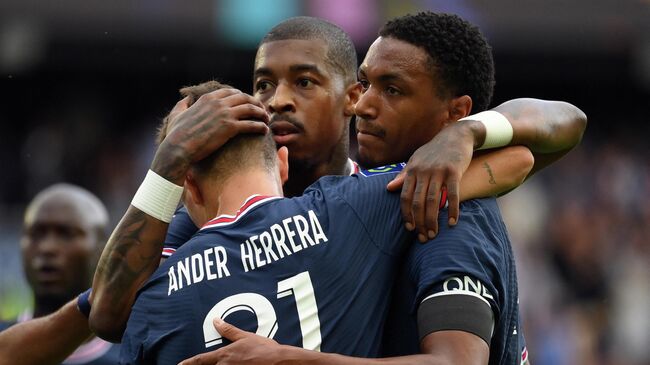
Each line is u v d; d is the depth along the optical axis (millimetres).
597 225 45750
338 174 12492
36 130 50094
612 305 42594
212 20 44438
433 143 9977
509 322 10141
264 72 12141
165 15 44438
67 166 49406
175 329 9680
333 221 9891
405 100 10453
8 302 32281
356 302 9688
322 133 12133
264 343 9234
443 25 10555
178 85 50281
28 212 19047
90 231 18812
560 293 43031
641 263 44438
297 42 12062
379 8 42406
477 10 45469
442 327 9219
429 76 10445
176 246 11484
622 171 49344
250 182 10211
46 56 46250
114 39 45375
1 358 11961
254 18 43938
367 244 9859
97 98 50500
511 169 10320
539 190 46781
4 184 48938
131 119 50531
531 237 44750
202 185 10414
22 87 50062
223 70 47031
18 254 35344
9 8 44844
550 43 46188
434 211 9617
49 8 44875
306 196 10188
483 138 10188
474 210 10031
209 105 10320
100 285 10281
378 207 10008
